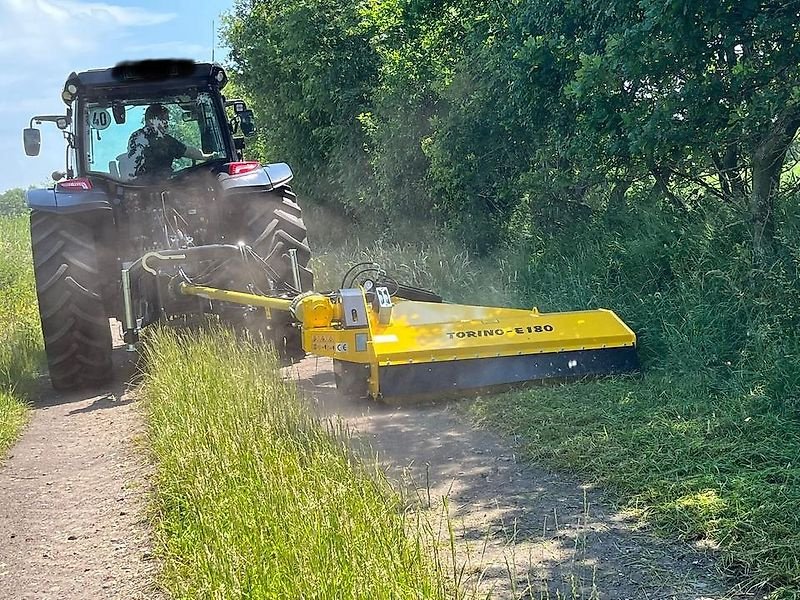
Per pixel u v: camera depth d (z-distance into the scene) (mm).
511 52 9367
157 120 8422
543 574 3535
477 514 4184
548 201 9781
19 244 18641
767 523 3707
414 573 3264
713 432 4832
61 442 6109
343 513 3680
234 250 7188
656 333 6492
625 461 4578
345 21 15641
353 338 5934
